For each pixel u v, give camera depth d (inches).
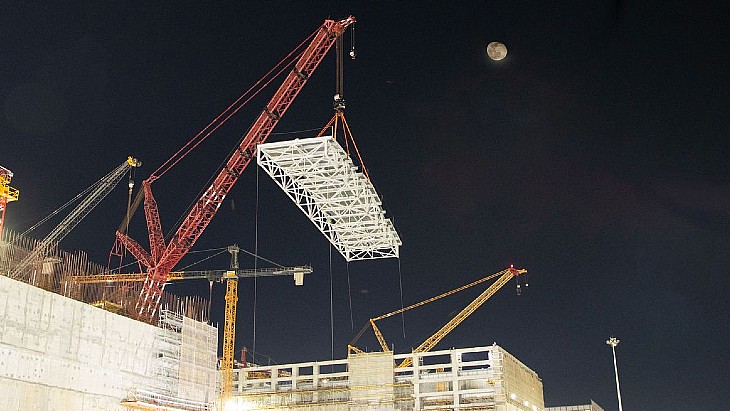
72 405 3122.5
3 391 2810.0
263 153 2960.1
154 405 3503.9
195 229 4594.0
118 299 3811.5
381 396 4517.7
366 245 3558.1
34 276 3201.3
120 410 3368.6
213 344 4089.6
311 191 3152.1
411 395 4483.3
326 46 3804.1
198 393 3875.5
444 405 4431.6
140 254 5039.4
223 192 4439.0
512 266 6087.6
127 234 5093.5
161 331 3732.8
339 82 3403.1
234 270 5871.1
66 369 3120.1
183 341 3838.6
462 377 4480.8
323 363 4726.9
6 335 2856.8
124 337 3481.8
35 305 3019.2
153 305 4591.5
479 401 4446.4
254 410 4697.3
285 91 3946.9
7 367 2842.0
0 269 3078.2
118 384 3388.3
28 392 2920.8
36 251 3294.8
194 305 4114.2
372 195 3164.4
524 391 4879.4
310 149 2906.0
